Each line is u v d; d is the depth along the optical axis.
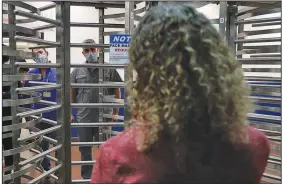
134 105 0.87
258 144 0.90
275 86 3.11
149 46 0.82
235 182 0.85
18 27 2.61
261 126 3.20
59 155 3.24
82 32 7.26
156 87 0.81
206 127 0.81
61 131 3.20
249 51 3.60
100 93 4.07
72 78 4.05
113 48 3.14
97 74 4.04
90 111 4.08
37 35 3.16
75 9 6.90
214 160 0.82
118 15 4.01
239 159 0.85
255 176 0.89
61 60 3.11
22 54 2.55
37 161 2.93
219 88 0.81
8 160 2.78
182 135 0.80
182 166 0.81
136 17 3.49
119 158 0.85
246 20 3.41
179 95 0.79
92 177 0.93
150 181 0.82
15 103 2.47
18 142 2.59
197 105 0.79
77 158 5.00
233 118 0.84
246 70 3.64
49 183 3.61
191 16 0.84
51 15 6.05
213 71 0.81
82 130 4.14
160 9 0.87
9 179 2.47
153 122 0.81
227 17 3.57
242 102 0.87
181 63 0.79
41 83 3.50
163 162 0.82
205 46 0.81
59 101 3.17
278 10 3.38
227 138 0.83
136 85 0.86
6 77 2.35
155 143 0.81
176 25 0.82
